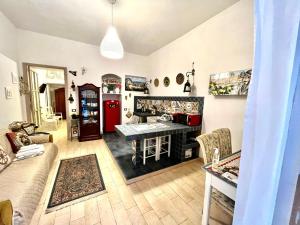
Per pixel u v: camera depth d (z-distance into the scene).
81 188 1.96
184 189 2.02
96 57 4.14
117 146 3.44
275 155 0.64
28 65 3.38
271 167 0.65
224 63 2.40
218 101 2.54
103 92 4.37
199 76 2.90
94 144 3.72
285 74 0.61
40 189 1.58
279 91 0.63
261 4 0.72
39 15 2.64
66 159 2.81
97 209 1.63
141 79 4.93
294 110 0.65
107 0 2.19
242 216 0.79
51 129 5.36
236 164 1.27
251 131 0.77
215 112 2.60
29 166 1.76
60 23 2.92
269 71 0.66
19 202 1.21
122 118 4.74
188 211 1.64
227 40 2.34
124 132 2.23
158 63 4.29
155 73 4.47
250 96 0.77
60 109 8.27
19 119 2.96
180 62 3.40
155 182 2.18
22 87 3.26
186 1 2.17
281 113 0.62
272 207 0.69
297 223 0.69
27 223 1.21
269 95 0.66
